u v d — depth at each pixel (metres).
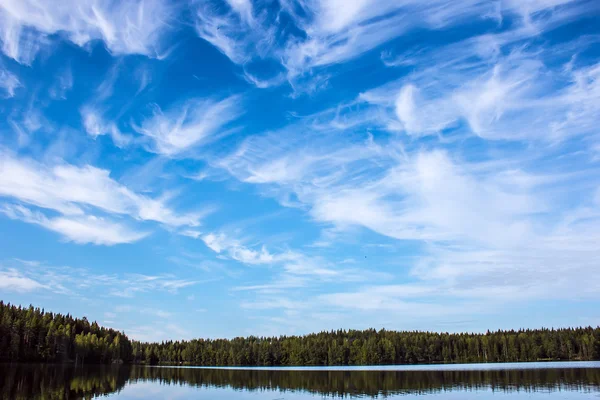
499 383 81.56
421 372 124.38
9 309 157.38
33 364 144.75
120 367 178.50
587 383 78.75
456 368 148.00
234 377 114.19
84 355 173.00
